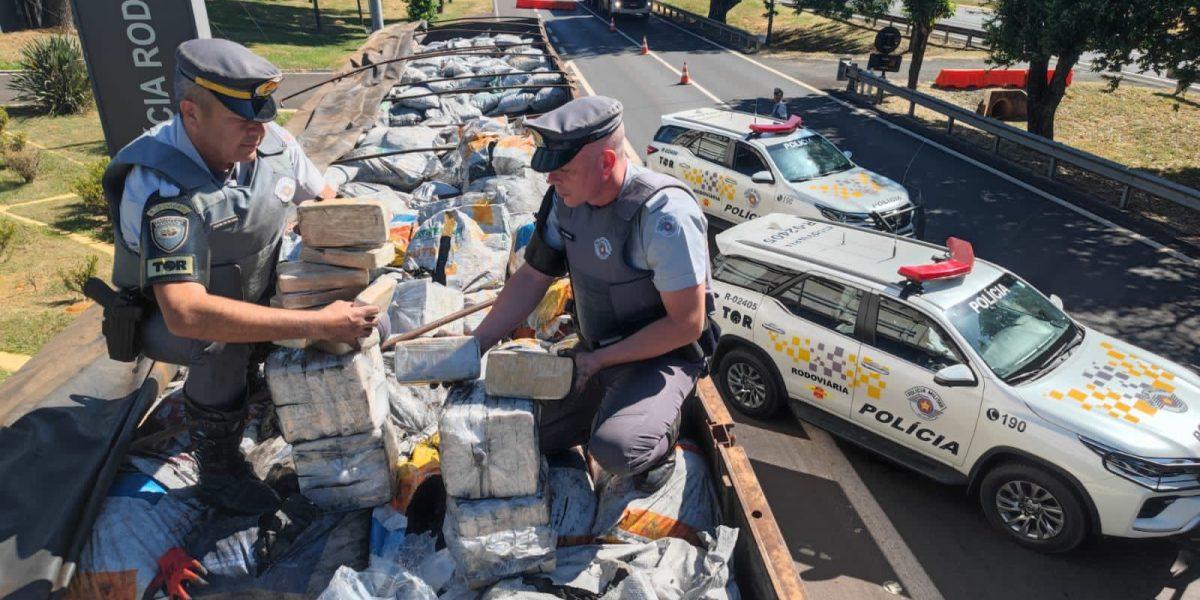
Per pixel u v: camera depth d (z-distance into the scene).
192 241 2.26
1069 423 4.97
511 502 2.41
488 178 7.27
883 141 16.88
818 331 6.19
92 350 3.68
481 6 51.06
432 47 16.50
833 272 6.23
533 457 2.36
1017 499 5.28
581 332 2.92
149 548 2.62
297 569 2.57
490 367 2.37
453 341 2.52
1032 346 5.57
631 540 2.75
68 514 2.54
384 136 9.12
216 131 2.27
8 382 3.40
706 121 11.16
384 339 2.83
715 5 36.72
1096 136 17.44
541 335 4.91
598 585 2.48
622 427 2.56
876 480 6.08
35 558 2.40
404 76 13.03
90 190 12.93
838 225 7.17
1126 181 12.30
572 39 34.09
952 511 5.73
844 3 27.14
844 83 23.73
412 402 3.66
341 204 2.49
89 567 2.56
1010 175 14.27
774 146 10.27
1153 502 4.78
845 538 5.46
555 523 2.75
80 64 20.86
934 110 18.08
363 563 2.61
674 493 2.91
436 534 2.70
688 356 2.82
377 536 2.69
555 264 2.79
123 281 2.51
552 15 44.69
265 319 2.30
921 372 5.62
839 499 5.87
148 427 3.26
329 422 2.63
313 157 7.98
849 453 6.42
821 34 32.25
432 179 8.29
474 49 14.67
